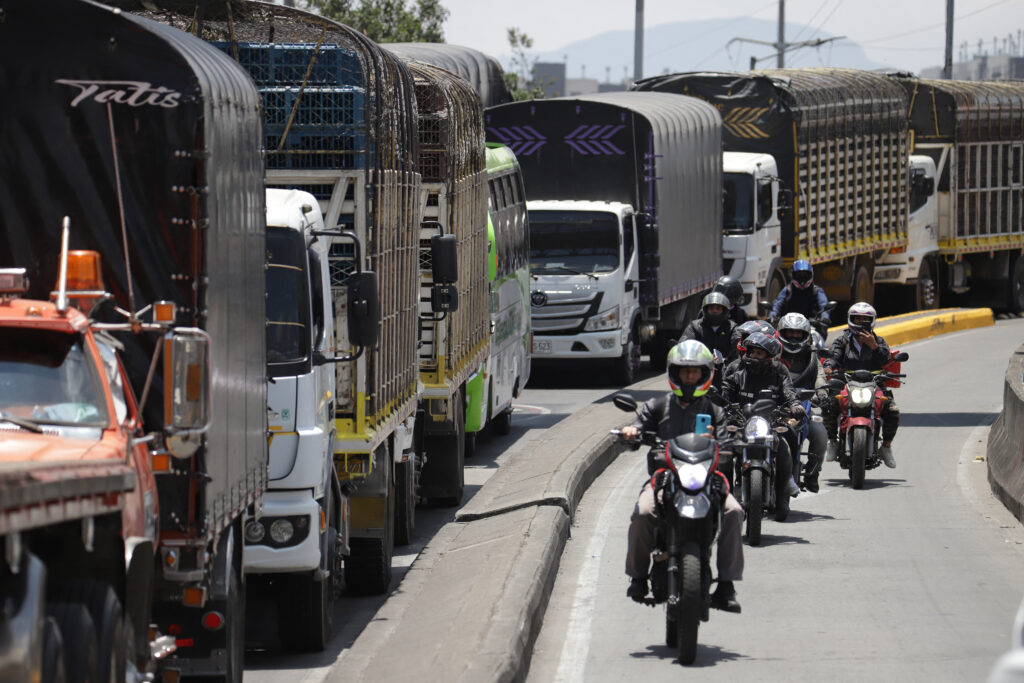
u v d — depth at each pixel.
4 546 14.79
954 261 115.31
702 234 83.44
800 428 40.97
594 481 48.12
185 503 20.73
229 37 33.88
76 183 21.80
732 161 88.50
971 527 39.62
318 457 27.80
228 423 22.33
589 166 75.00
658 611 30.70
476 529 38.94
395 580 35.62
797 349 42.41
